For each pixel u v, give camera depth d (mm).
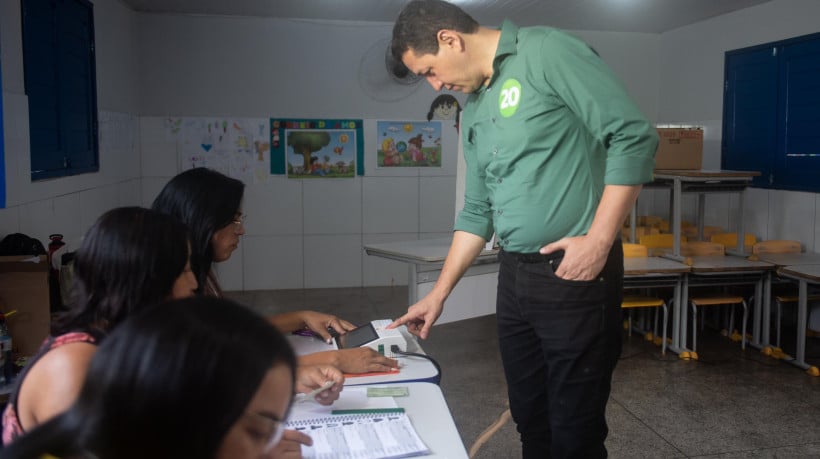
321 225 6836
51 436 517
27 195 3574
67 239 4266
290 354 581
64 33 4215
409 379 1751
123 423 493
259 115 6594
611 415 3703
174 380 496
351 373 1781
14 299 2637
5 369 2400
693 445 3322
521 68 1560
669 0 5594
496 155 1643
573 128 1566
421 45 1626
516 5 5754
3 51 3277
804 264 4699
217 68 6461
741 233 5051
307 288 6895
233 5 5977
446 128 6918
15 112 3406
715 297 4914
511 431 3467
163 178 6469
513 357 1808
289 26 6539
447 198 7000
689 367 4508
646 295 5215
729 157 6168
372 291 6789
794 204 5441
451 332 5414
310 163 6730
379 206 6906
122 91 5754
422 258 3906
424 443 1316
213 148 6531
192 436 496
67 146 4266
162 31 6328
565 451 1680
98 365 522
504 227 1652
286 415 586
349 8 6062
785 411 3744
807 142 5332
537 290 1637
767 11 5672
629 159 1448
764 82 5742
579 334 1601
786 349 4918
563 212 1578
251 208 6691
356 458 1229
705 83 6461
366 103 6758
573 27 6836
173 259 1114
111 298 1079
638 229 5711
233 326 544
